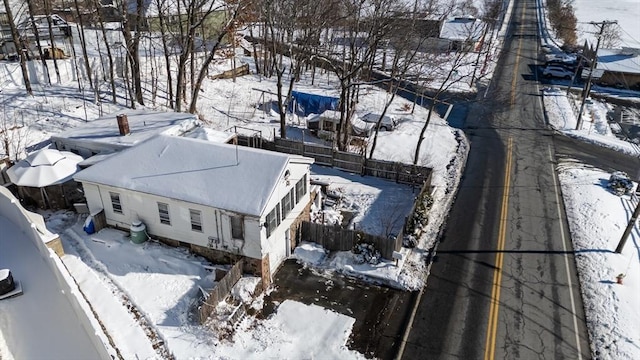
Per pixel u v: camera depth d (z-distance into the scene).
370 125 38.34
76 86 39.44
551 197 29.50
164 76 45.53
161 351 17.52
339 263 22.84
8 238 22.53
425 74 51.97
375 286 21.55
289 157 21.77
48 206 25.72
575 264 23.20
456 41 62.12
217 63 51.47
